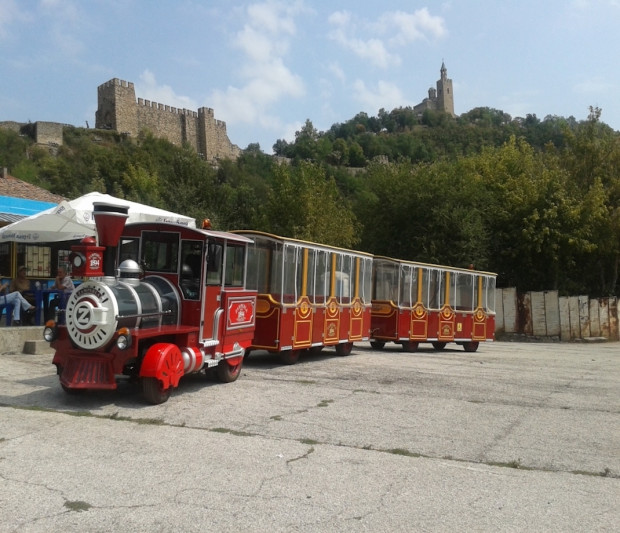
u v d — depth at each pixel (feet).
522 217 107.24
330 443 24.70
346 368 45.75
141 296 29.55
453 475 21.39
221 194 134.00
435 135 432.66
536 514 17.95
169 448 23.00
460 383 41.04
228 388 34.73
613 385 43.62
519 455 24.23
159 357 29.19
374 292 63.21
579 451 25.14
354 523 16.71
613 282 117.08
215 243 33.06
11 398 29.91
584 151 117.80
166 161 220.43
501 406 33.71
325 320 49.78
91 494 18.17
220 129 331.98
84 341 27.89
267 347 43.98
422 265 64.44
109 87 291.38
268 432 25.81
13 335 42.47
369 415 29.76
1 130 237.66
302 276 46.44
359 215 123.95
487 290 74.74
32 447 22.57
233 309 35.58
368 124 538.88
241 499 18.17
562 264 108.47
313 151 372.58
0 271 55.62
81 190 175.94
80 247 28.43
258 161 322.55
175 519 16.53
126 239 33.71
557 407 34.19
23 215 64.39
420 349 69.56
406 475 21.12
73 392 30.53
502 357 63.10
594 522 17.49
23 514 16.55
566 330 96.68
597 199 104.78
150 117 301.84
